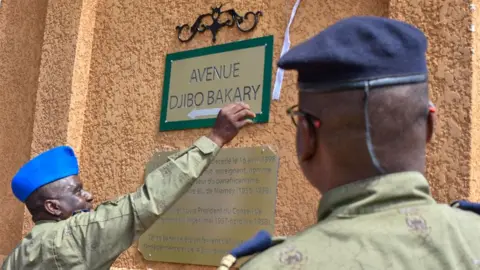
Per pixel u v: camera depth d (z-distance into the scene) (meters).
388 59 0.94
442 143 1.96
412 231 0.91
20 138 3.69
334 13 2.42
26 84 3.74
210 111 2.71
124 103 3.07
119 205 1.94
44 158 2.17
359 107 0.95
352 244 0.91
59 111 3.20
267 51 2.57
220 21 2.78
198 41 2.84
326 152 1.01
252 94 2.58
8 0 4.02
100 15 3.31
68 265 1.91
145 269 2.78
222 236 2.53
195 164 1.95
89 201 2.27
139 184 2.90
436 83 2.02
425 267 0.88
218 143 1.99
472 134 1.92
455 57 1.99
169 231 2.72
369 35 0.95
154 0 3.07
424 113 0.98
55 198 2.14
